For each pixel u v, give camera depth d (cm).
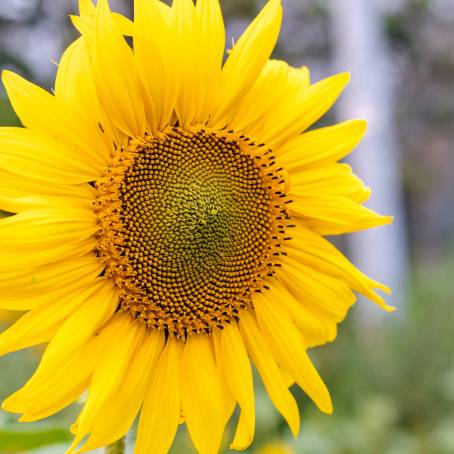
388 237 186
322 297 52
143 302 49
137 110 48
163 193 50
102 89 47
